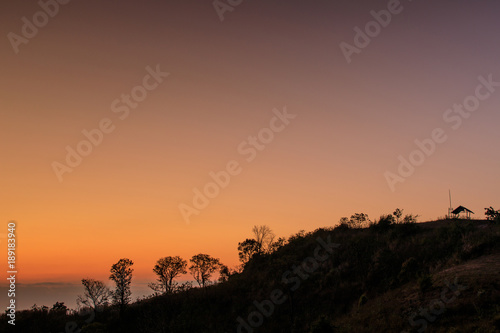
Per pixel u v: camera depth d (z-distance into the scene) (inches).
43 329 1910.7
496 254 1448.1
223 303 1948.8
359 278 1796.3
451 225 1962.4
